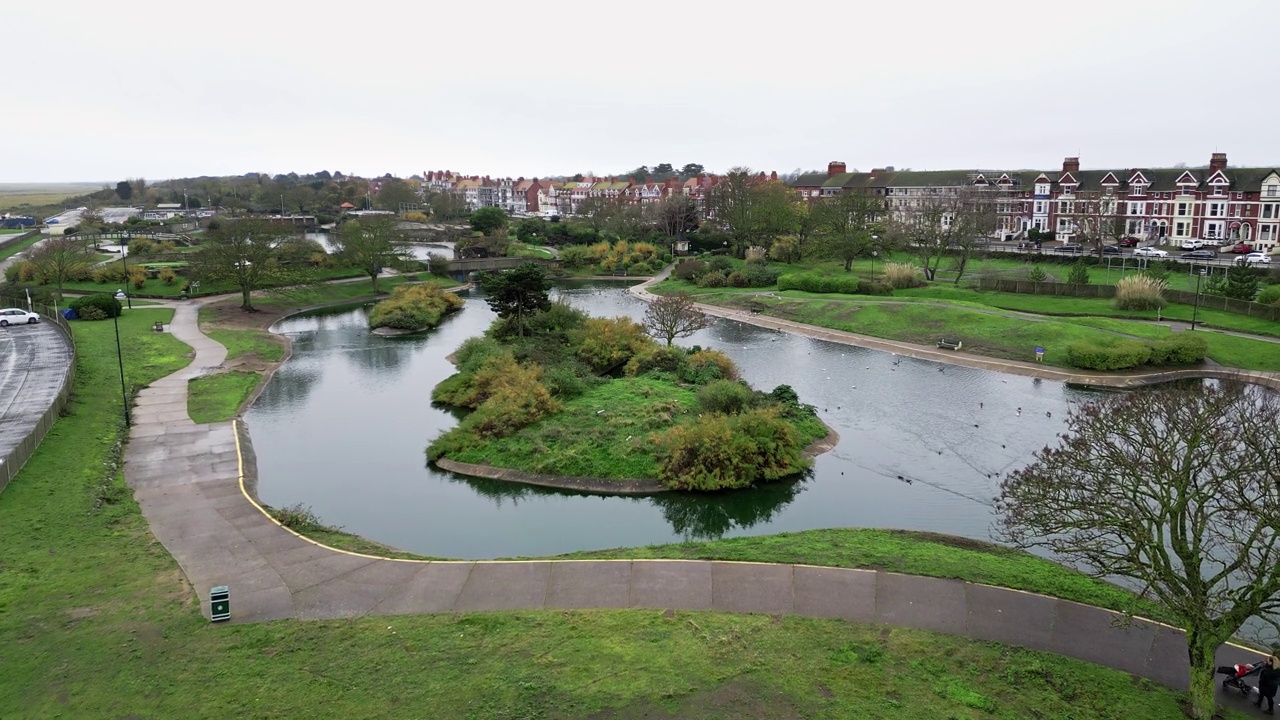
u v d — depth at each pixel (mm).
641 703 22438
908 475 45750
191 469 43594
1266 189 117875
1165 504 23578
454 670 24109
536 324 78562
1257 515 21797
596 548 36906
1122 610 27234
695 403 54438
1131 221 134750
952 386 64938
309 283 115938
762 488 43906
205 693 23125
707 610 27578
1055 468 26391
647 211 177250
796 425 51625
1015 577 29719
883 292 105188
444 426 56438
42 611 27719
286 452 50656
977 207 128500
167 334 83000
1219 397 27266
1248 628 29172
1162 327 77125
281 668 24344
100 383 61219
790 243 140625
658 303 80750
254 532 35031
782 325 93562
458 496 43750
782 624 26531
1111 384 64625
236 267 101312
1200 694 21484
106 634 26297
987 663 24234
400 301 100938
